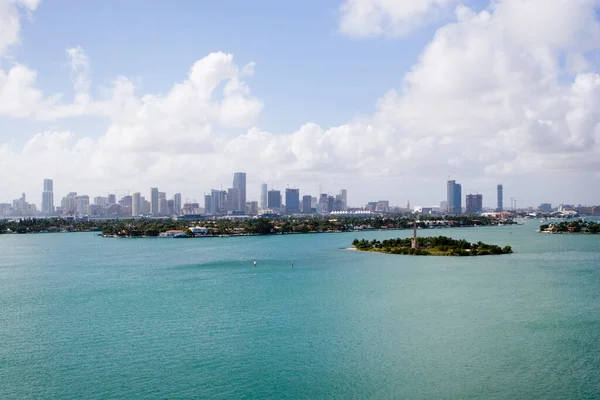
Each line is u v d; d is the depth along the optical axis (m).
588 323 134.38
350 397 92.31
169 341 124.19
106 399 92.50
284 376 101.94
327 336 126.69
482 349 114.88
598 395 91.06
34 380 100.88
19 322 143.38
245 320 142.75
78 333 131.88
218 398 92.69
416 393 93.31
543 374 100.38
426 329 131.00
